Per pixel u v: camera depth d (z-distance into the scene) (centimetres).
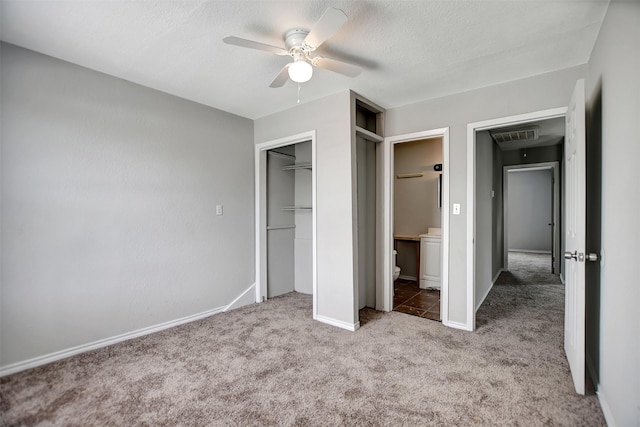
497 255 551
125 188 281
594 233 214
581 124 191
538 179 852
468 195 303
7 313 221
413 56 240
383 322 322
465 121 306
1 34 209
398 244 526
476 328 304
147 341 278
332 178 317
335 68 218
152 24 199
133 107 286
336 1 176
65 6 180
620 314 158
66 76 247
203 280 341
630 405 144
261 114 378
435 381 210
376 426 168
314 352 254
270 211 421
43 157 236
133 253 286
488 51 232
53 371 225
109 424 170
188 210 328
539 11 185
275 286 426
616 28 165
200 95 318
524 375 217
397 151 526
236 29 204
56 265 242
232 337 286
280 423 170
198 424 170
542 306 376
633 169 144
